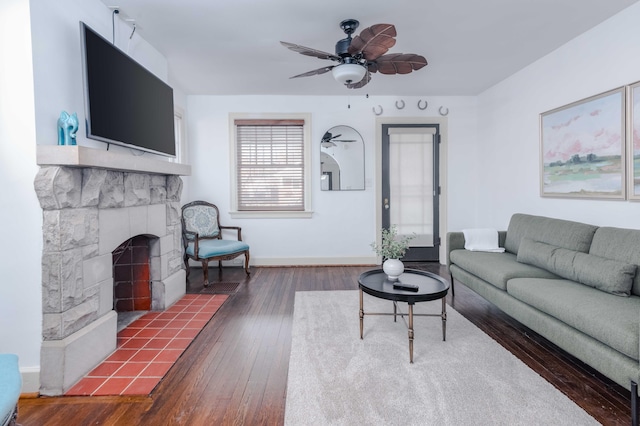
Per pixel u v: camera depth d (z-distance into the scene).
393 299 2.12
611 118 2.61
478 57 3.42
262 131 4.82
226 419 1.59
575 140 2.98
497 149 4.32
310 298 3.38
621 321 1.64
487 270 2.80
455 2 2.40
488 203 4.58
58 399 1.76
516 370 1.98
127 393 1.80
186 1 2.34
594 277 2.16
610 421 1.54
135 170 2.33
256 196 4.86
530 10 2.51
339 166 4.86
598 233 2.42
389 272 2.48
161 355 2.21
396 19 2.63
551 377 1.92
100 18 2.33
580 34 2.91
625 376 1.56
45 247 1.78
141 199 2.66
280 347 2.33
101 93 2.11
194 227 4.38
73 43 2.05
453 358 2.12
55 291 1.79
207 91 4.55
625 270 2.01
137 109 2.56
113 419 1.60
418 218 4.96
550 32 2.87
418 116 4.86
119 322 2.77
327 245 4.90
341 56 2.54
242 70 3.73
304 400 1.70
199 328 2.64
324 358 2.14
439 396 1.73
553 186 3.27
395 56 2.47
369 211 4.90
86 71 1.96
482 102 4.70
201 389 1.84
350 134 4.84
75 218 1.90
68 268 1.85
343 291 3.62
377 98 4.84
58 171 1.75
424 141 4.91
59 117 1.91
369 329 2.59
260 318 2.86
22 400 1.75
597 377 1.92
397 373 1.95
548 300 2.08
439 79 4.13
